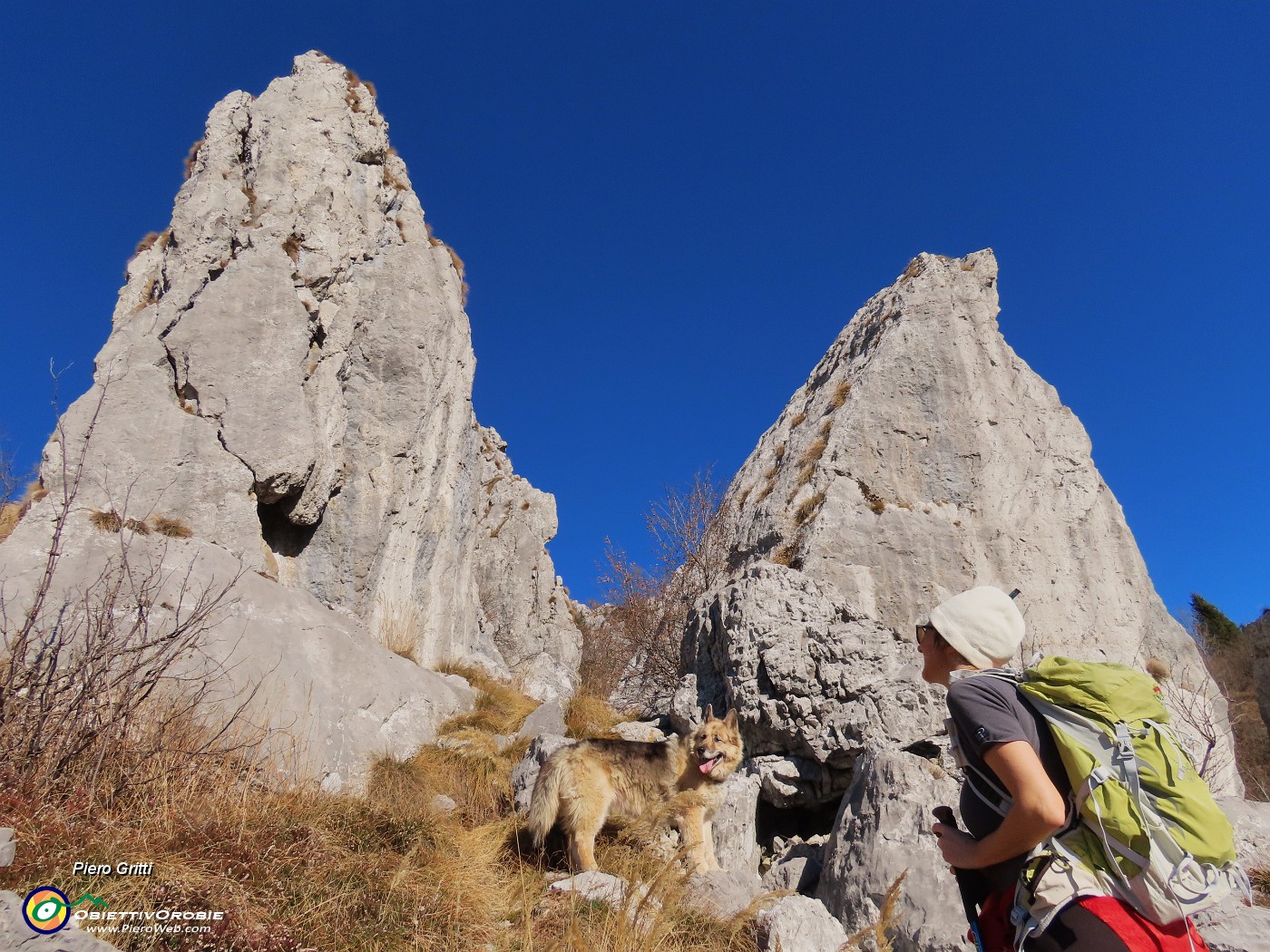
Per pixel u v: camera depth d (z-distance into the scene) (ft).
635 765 22.52
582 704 37.99
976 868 7.73
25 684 16.29
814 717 26.22
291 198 46.50
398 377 47.37
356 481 44.29
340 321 46.29
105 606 19.21
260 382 40.68
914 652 27.12
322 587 41.93
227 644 27.76
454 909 15.53
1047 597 44.29
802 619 28.68
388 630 42.68
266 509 41.63
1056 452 50.31
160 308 41.57
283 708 27.55
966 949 16.31
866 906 18.26
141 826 14.56
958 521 45.68
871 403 49.90
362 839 17.40
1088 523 48.01
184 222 43.83
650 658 49.19
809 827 27.09
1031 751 7.34
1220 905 16.19
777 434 60.70
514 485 95.81
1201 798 7.16
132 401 37.83
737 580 31.76
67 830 13.46
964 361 51.62
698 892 18.66
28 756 15.25
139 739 17.40
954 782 20.98
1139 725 7.52
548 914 16.03
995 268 58.18
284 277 43.68
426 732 32.73
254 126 48.91
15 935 10.09
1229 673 86.28
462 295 57.41
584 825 20.99
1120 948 6.78
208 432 38.60
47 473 34.91
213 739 18.86
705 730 22.56
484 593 79.10
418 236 54.44
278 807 17.54
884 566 43.47
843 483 46.34
